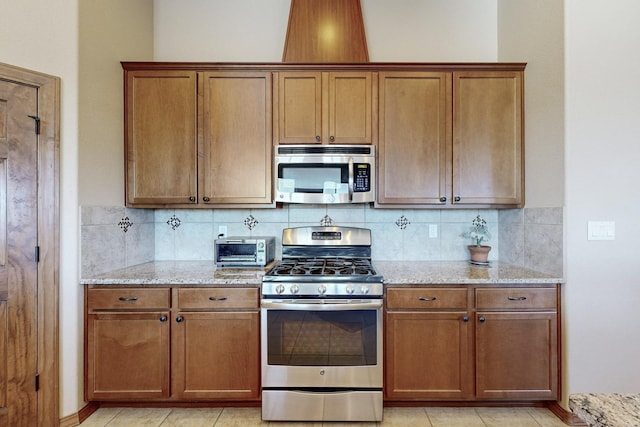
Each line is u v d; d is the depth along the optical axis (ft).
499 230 8.94
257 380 6.73
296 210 9.00
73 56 6.59
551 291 6.72
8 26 6.02
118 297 6.72
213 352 6.74
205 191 7.78
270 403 6.52
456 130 7.75
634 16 6.56
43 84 6.30
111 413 6.88
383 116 7.78
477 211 9.01
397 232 8.97
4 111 6.00
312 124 7.78
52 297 6.36
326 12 8.52
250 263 7.87
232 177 7.78
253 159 7.78
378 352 6.54
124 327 6.72
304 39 8.48
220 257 7.84
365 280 6.53
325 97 7.77
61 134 6.51
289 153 7.70
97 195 7.07
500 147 7.75
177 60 9.02
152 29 8.97
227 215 9.00
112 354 6.71
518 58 8.07
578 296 6.60
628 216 6.56
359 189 7.64
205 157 7.75
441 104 7.75
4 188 6.02
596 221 6.57
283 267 7.34
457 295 6.72
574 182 6.57
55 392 6.35
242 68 7.76
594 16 6.56
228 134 7.77
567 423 6.53
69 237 6.57
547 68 7.02
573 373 6.56
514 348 6.73
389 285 6.73
